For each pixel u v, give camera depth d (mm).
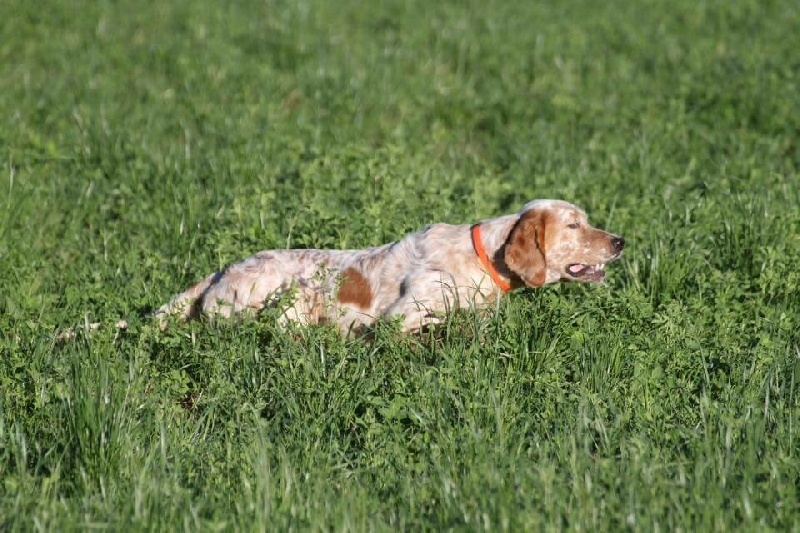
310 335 9742
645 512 7410
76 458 8203
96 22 24125
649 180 14688
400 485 7984
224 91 19266
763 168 15352
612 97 18844
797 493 7805
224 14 24984
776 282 11094
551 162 15578
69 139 16453
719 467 7883
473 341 9609
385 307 10344
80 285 11625
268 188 13438
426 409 8734
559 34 23297
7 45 21938
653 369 9352
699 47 22000
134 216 13516
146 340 9945
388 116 18422
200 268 11625
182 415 8977
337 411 8867
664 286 11320
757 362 9500
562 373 9422
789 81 19250
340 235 11516
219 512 7535
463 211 12766
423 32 23531
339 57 21594
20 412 8859
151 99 18625
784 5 26156
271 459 8352
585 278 10492
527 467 7910
